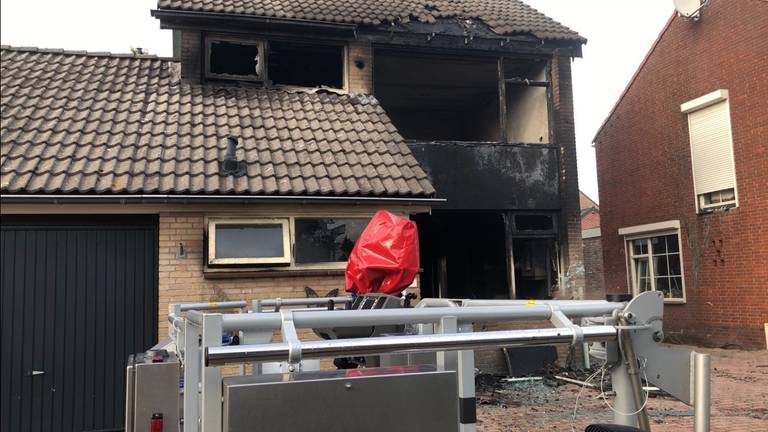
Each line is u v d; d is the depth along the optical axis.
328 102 10.39
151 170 7.43
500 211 11.62
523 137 13.17
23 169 7.03
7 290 6.77
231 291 7.44
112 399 6.93
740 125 12.60
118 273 7.16
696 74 13.78
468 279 13.98
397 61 12.48
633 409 2.36
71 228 7.05
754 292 12.24
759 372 9.70
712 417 6.82
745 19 12.45
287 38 10.87
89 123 8.34
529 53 12.04
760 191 12.14
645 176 15.53
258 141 8.73
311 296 7.71
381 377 2.12
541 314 2.35
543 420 6.55
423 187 8.29
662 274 15.08
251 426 1.94
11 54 10.10
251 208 7.58
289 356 1.89
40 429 6.68
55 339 6.84
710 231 13.39
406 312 2.21
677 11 13.99
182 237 7.34
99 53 10.70
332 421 2.03
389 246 4.73
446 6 12.45
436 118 17.00
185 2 10.48
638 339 2.35
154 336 7.16
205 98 9.77
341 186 7.89
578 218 11.67
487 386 8.31
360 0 12.11
